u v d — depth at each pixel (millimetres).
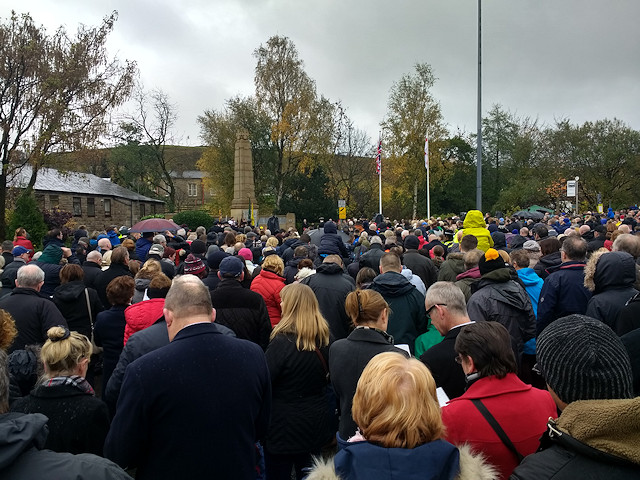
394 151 46062
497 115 56781
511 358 2342
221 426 2367
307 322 3635
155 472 2334
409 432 1653
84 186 37938
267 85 43062
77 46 20781
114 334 4820
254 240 12195
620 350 1679
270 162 48812
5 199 22000
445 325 3344
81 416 2828
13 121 20656
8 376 1763
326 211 46938
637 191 48844
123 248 6750
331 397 4652
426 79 45656
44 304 4855
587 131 51750
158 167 54812
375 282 4809
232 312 4371
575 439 1458
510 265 4957
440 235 12273
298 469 3664
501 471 2150
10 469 1547
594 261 3971
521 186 50250
